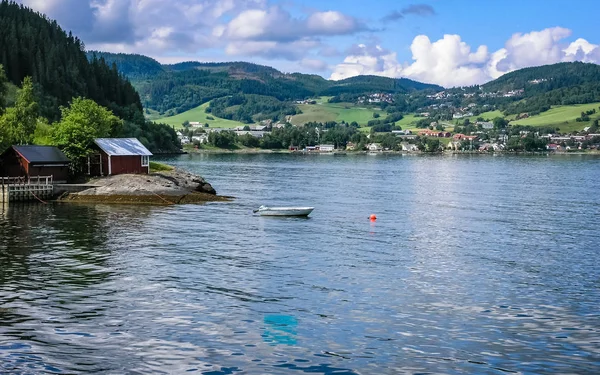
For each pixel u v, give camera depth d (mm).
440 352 29312
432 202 96250
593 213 82625
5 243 54344
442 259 50188
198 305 36031
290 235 61500
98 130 120875
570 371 27266
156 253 50906
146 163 104500
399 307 36188
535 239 60656
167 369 26984
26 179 91250
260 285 40781
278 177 151750
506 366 27766
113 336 30734
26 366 26922
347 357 28594
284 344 30062
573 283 42344
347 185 129625
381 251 53469
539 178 157875
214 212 78250
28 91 127812
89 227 64125
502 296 38812
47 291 38500
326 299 37656
